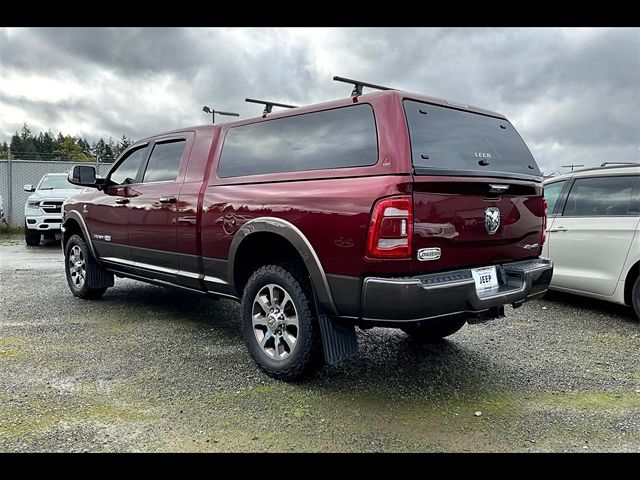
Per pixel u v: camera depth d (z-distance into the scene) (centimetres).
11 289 677
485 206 323
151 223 467
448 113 336
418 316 283
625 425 298
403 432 286
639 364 401
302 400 326
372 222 283
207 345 435
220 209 388
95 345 433
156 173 479
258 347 367
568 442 278
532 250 372
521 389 349
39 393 332
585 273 559
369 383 355
